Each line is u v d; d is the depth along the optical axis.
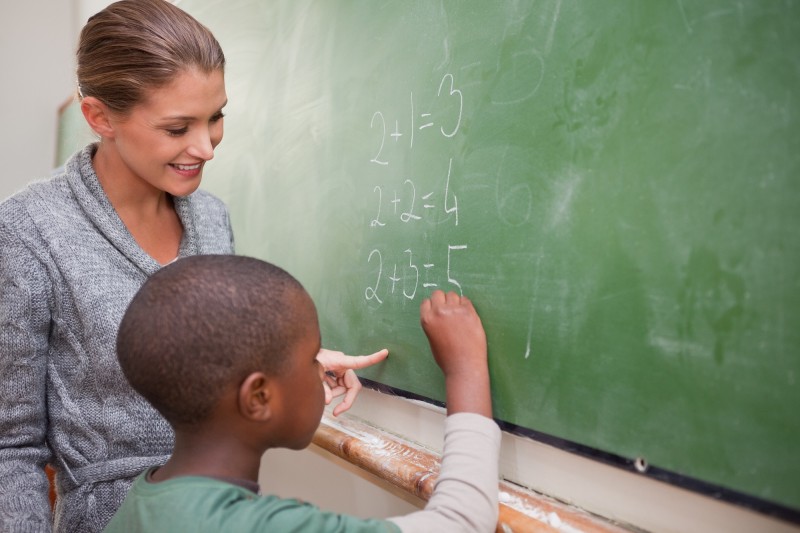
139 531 0.60
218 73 0.87
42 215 0.89
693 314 0.62
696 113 0.62
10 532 0.77
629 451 0.68
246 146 1.67
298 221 1.40
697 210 0.62
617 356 0.70
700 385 0.62
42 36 3.44
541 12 0.79
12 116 3.40
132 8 0.84
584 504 0.76
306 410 0.67
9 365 0.86
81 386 0.93
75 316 0.91
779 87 0.55
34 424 0.89
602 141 0.71
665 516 0.67
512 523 0.75
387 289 1.10
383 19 1.11
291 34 1.44
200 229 1.08
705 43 0.61
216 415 0.63
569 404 0.76
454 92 0.94
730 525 0.61
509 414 0.84
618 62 0.69
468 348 0.85
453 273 0.94
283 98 1.47
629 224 0.68
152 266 0.96
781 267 0.55
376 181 1.13
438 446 1.00
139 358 0.62
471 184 0.91
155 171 0.90
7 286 0.86
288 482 1.95
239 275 0.63
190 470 0.64
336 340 1.27
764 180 0.56
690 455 0.62
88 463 0.94
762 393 0.57
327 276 1.29
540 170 0.79
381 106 1.11
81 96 0.88
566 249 0.76
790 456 0.55
